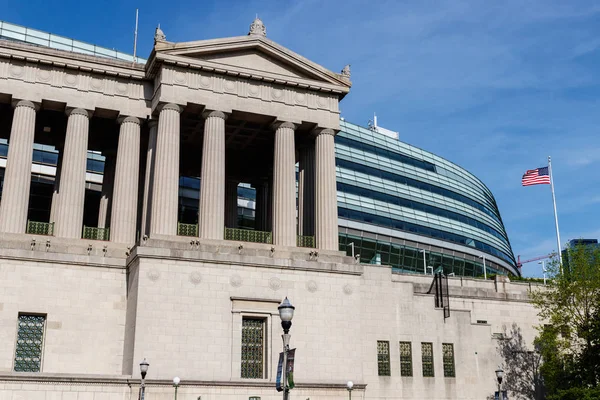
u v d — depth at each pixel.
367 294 53.50
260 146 63.31
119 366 46.78
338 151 116.50
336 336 49.84
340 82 56.56
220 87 52.81
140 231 53.78
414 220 120.38
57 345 45.75
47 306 46.12
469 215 135.00
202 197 50.25
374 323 53.00
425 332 54.56
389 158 125.94
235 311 47.41
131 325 45.75
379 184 119.31
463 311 56.44
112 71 52.78
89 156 87.12
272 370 47.16
